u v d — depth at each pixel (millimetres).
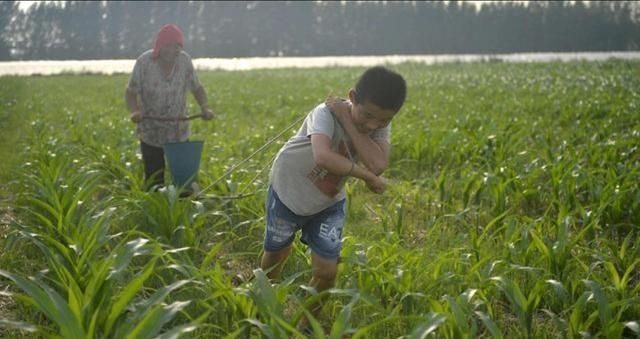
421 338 2664
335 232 3670
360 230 5953
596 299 3381
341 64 65312
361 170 3293
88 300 2939
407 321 3766
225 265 5090
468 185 6367
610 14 132875
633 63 35375
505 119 11523
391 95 3094
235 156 9469
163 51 6566
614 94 18156
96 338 2908
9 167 8297
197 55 124312
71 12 109625
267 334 2896
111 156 8164
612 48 132375
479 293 3830
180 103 6867
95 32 109938
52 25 109188
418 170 8906
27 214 6109
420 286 4188
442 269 4480
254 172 7285
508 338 3807
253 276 4680
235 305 3383
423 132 9523
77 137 11180
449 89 24406
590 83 22984
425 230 6070
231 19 126188
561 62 42594
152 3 115500
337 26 136250
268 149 9469
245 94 24000
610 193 6004
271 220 3760
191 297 4160
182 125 6965
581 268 4719
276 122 13516
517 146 9359
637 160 8578
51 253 3686
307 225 3750
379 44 137125
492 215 6129
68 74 49750
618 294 3967
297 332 2750
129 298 2857
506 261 4504
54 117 16094
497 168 6918
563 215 5254
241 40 126562
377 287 4215
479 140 9117
